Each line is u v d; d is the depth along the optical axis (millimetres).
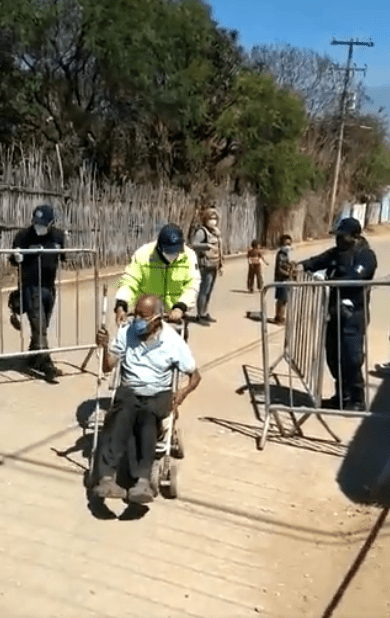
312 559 4496
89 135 22359
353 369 6828
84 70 20969
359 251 6609
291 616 3910
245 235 25453
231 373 8492
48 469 5535
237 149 26938
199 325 11328
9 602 3904
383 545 4641
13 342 9289
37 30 18953
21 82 19844
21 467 5555
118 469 5309
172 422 5301
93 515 4883
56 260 7844
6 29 18531
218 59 26156
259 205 27000
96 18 19547
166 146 24922
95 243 16531
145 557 4414
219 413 7043
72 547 4480
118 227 17125
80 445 6027
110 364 5137
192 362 5094
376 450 6246
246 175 26938
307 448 6250
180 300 5699
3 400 7082
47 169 17109
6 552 4387
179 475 5562
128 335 5035
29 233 7742
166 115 22422
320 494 5395
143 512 4953
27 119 21000
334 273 6676
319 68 40469
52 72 20578
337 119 41594
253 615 3910
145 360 4941
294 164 27016
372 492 5414
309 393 7121
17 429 6332
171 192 19172
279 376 8453
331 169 41344
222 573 4297
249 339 10453
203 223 11398
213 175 27125
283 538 4738
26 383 7668
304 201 31844
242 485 5465
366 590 4145
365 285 6199
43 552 4406
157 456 5441
